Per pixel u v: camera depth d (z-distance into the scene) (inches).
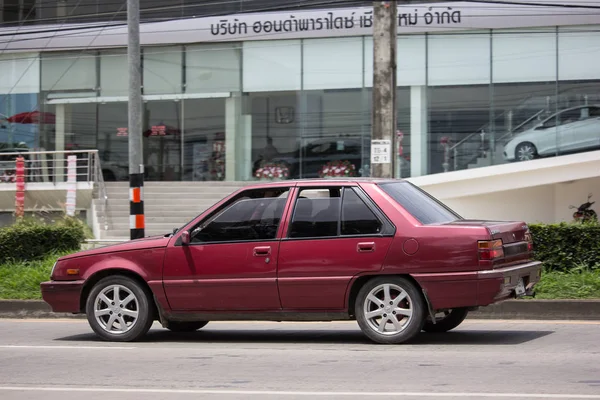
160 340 453.4
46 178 1217.4
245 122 1161.4
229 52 1165.1
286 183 427.5
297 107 1141.7
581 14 1048.8
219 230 429.1
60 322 553.6
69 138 1219.2
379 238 404.2
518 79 1071.6
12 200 1108.5
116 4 1195.3
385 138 644.7
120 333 443.5
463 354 377.4
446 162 1091.9
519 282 412.5
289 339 448.1
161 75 1192.2
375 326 408.8
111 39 1196.5
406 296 402.0
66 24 1211.2
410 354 380.2
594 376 320.5
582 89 1055.6
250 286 418.0
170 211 1079.0
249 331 489.4
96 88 1210.6
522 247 423.5
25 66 1230.9
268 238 419.8
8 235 680.4
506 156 1075.9
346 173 1123.3
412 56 1099.3
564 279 536.1
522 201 1075.3
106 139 1209.4
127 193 1130.0
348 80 1122.0
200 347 421.4
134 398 298.2
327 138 1131.9
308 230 414.9
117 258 443.5
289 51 1143.0
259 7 1143.0
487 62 1079.6
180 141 1187.9
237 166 1166.3
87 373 351.6
